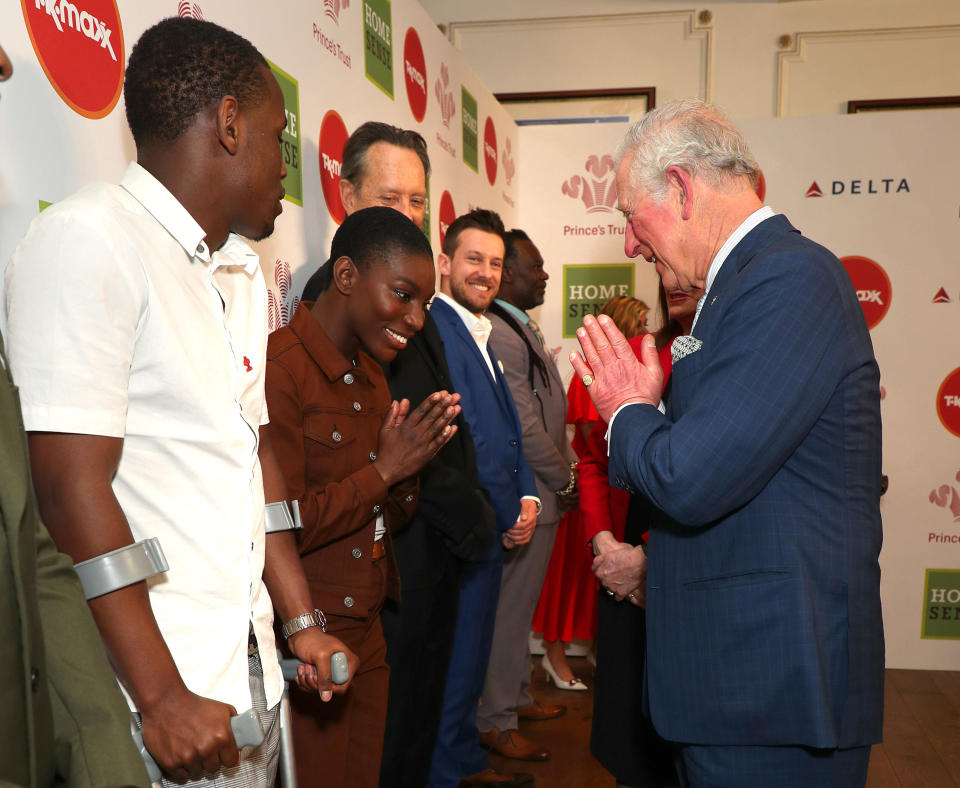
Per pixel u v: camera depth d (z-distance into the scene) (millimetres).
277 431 1314
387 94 2463
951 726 3205
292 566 1179
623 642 1804
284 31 1787
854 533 1162
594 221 4336
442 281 2744
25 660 612
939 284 3857
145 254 871
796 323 1107
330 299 1485
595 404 1332
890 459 3904
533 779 2617
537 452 2764
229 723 841
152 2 1322
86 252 806
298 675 1141
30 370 784
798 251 1161
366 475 1394
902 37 4859
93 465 793
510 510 2277
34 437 787
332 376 1421
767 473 1113
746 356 1106
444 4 5203
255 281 1116
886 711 3361
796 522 1153
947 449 3861
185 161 934
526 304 3207
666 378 1777
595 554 1862
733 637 1161
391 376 1875
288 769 1095
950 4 4801
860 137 3889
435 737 1898
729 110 5035
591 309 4355
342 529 1364
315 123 1956
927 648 3902
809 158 3932
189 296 921
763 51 4984
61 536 788
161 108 925
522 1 5148
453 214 3211
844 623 1146
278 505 1165
